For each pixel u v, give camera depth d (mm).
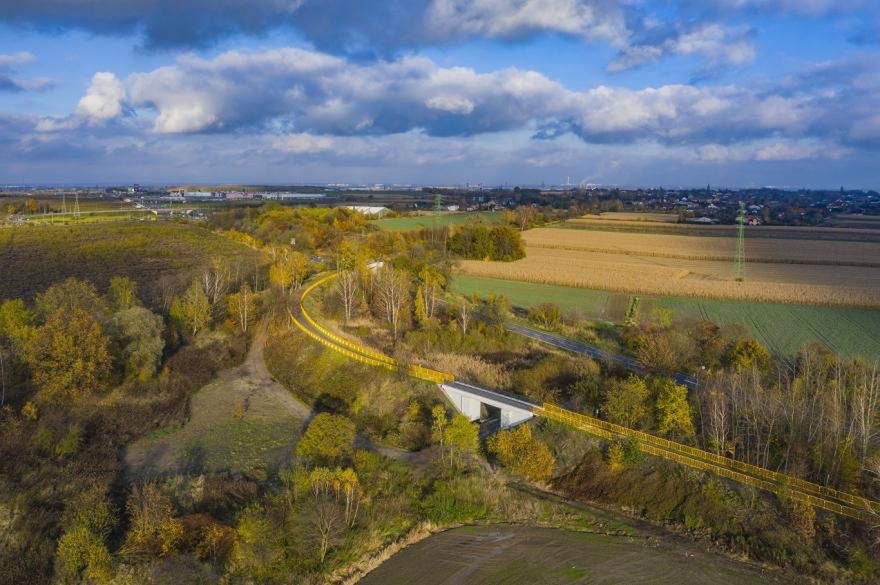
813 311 132875
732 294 146000
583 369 90062
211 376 98562
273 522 57719
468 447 71750
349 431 71875
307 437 70750
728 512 62219
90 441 73750
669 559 58344
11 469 63938
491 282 167875
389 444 78000
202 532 54344
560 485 70375
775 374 90062
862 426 63781
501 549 59594
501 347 104688
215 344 107188
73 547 50125
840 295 142250
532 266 186000
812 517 58062
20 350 82812
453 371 94438
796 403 70938
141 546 51812
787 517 60000
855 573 54500
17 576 49844
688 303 141625
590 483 69562
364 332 108625
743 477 64562
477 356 101375
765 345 107438
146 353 91000
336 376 93312
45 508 58406
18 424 71312
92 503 57594
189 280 135750
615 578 55344
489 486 68875
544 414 77688
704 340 100688
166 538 52281
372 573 55719
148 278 145125
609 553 59219
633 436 71250
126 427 78750
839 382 76750
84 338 82500
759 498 62406
